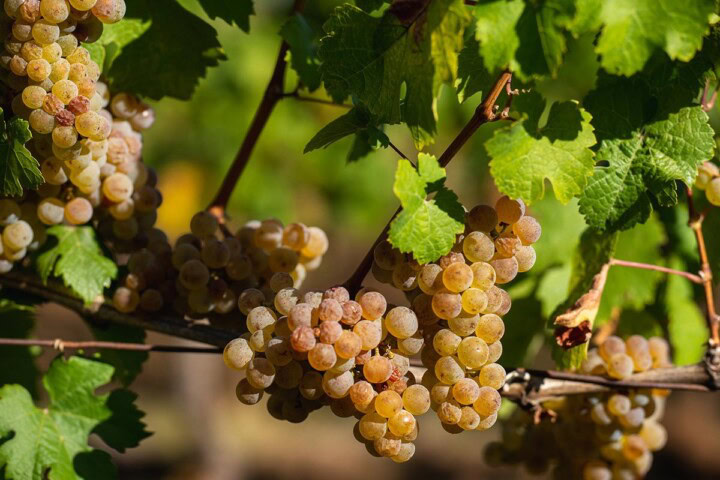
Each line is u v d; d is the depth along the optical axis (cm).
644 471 120
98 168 108
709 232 115
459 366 99
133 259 111
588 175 97
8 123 102
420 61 96
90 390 112
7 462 108
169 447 554
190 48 114
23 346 120
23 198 109
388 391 98
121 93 112
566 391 113
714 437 647
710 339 111
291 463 617
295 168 313
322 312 97
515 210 99
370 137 103
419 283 99
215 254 109
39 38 101
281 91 120
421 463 637
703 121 101
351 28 99
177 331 111
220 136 316
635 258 126
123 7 103
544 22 93
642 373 112
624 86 102
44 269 111
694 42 93
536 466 122
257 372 99
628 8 93
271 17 322
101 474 111
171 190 328
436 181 97
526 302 131
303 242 113
